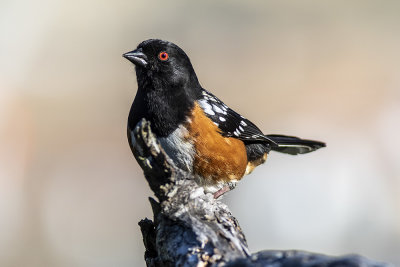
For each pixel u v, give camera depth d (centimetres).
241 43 1675
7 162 1352
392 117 1459
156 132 657
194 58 1650
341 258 351
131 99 1586
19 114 1483
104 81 1616
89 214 1268
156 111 654
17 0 1692
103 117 1531
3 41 1642
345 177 1258
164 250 443
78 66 1647
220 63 1633
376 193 1258
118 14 1752
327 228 1174
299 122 1482
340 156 1312
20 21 1680
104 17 1742
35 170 1355
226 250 425
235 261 382
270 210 1156
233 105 1559
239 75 1614
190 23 1734
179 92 663
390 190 1279
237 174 692
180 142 654
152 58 661
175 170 460
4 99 1497
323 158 1264
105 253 1215
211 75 1602
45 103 1537
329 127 1455
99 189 1314
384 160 1347
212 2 1752
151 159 459
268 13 1758
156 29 1728
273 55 1645
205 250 424
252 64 1633
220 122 671
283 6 1759
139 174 1319
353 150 1350
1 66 1596
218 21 1734
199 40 1694
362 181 1268
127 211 1270
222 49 1664
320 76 1586
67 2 1733
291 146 855
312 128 1462
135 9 1758
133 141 669
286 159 1204
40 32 1684
